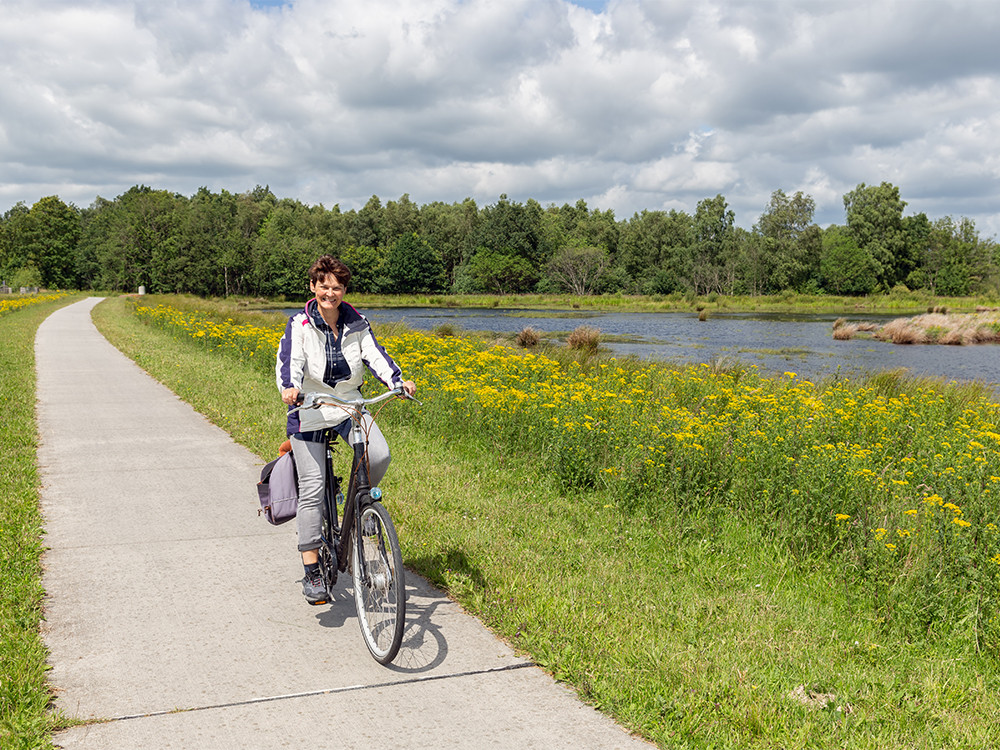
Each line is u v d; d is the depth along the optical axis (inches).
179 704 122.7
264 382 490.0
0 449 291.6
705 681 130.5
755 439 262.8
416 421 351.3
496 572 178.2
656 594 174.4
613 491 245.4
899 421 342.3
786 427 288.7
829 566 197.6
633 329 1807.3
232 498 241.4
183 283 4313.5
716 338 1504.7
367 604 145.3
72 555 189.5
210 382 484.7
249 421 358.3
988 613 167.0
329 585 154.9
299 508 152.6
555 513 233.5
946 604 169.0
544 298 4288.9
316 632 151.3
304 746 111.7
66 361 622.5
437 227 5812.0
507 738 114.9
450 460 293.4
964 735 121.6
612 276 4653.1
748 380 536.7
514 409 313.6
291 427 153.4
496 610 157.5
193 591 169.6
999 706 134.2
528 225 5012.3
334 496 156.6
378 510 137.3
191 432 344.8
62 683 128.4
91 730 114.8
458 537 202.7
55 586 169.9
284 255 4586.6
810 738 117.3
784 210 4576.8
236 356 626.8
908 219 5002.5
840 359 1070.4
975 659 155.9
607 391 370.3
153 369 556.7
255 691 127.4
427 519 218.5
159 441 325.4
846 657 152.4
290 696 126.0
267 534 208.4
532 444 295.4
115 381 508.7
